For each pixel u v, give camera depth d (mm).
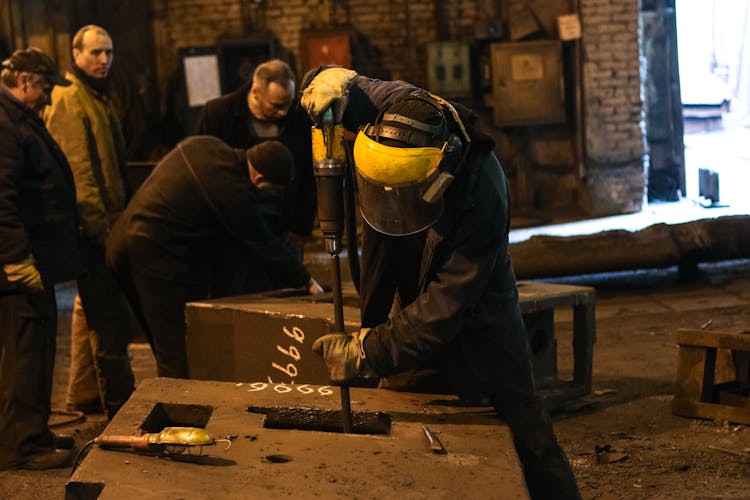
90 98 5641
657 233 8281
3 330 4719
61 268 4895
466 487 2592
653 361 6234
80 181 5434
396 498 2521
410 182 2699
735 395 5094
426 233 3070
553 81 11477
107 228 5516
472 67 11664
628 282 8641
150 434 2811
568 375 6023
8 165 4566
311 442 2910
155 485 2594
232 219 4965
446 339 2926
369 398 3375
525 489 2582
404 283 3291
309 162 5922
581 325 5148
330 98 2955
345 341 2982
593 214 11531
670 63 11930
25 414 4734
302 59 11625
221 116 5879
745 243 8211
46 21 11227
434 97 2871
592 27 11344
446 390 3865
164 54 11828
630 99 11445
